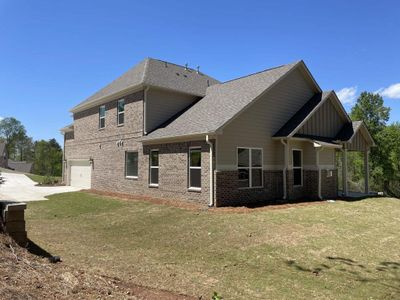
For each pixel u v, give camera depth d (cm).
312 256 847
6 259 554
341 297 621
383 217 1358
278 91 1825
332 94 1997
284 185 1736
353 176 4612
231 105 1698
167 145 1744
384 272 761
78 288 502
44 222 1305
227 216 1255
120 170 2147
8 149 10675
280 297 608
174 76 2236
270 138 1756
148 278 666
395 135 4253
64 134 3067
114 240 1010
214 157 1484
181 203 1577
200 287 635
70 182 2883
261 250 881
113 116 2255
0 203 762
